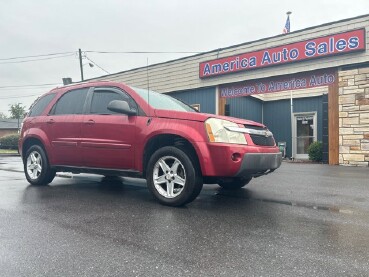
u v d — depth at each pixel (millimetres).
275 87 12109
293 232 3264
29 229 3309
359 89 9953
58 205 4391
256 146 4324
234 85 13211
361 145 9898
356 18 10078
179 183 4316
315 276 2283
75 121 5375
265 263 2498
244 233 3225
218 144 4094
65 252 2707
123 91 5078
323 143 11031
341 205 4473
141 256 2629
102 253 2689
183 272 2344
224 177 4211
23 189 5641
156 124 4527
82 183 6379
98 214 3922
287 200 4812
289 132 16266
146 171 4676
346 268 2414
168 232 3240
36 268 2408
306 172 8312
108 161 4969
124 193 5293
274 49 11773
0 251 2723
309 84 11219
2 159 16188
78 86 5746
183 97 14844
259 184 6316
